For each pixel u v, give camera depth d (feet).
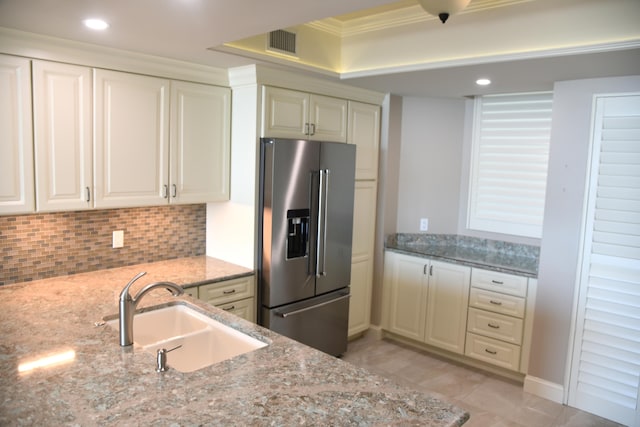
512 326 11.65
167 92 9.76
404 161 14.29
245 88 10.57
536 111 12.83
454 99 14.14
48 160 8.24
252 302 10.83
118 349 5.95
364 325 14.05
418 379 11.76
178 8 6.34
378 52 11.05
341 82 11.80
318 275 11.51
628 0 7.77
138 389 4.96
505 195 13.56
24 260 9.02
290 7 6.24
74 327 6.66
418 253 13.23
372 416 4.63
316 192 11.20
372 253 13.99
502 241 13.67
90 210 9.84
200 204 11.92
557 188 10.68
